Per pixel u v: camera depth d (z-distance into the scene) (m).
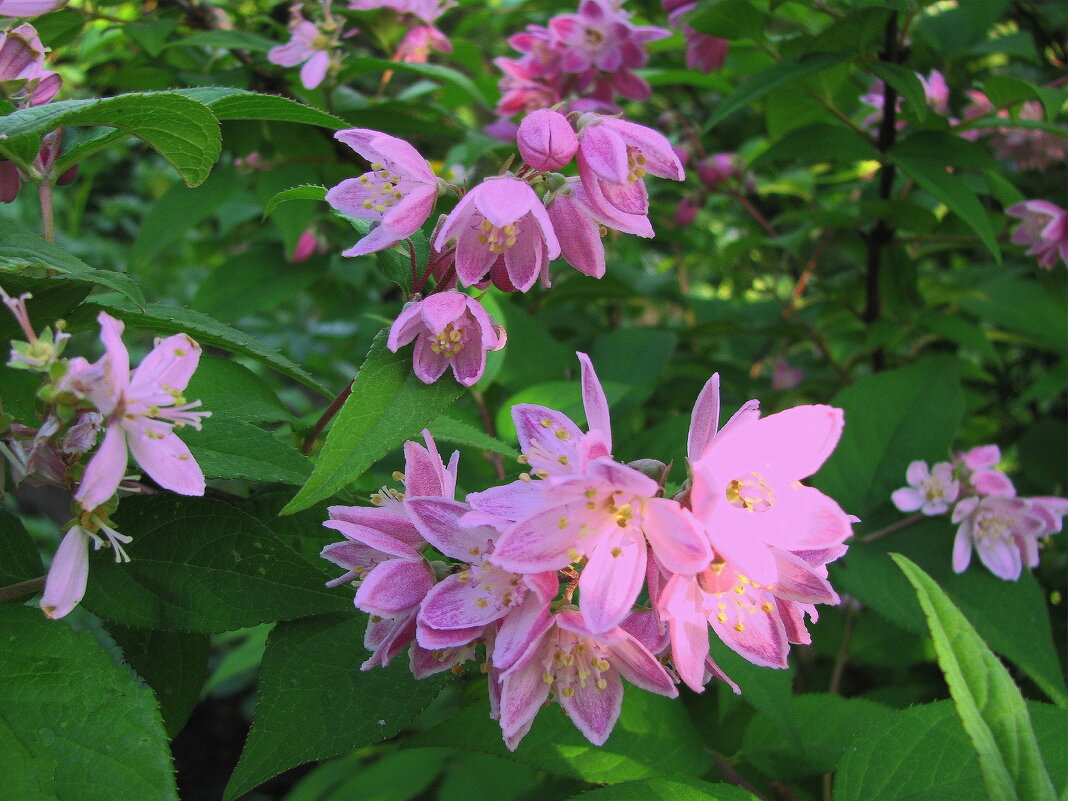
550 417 0.15
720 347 0.48
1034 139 0.34
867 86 0.31
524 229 0.15
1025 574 0.24
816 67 0.26
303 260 0.33
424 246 0.17
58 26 0.28
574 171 0.18
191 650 0.18
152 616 0.15
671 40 0.34
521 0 0.40
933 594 0.12
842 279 0.38
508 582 0.13
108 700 0.13
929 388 0.26
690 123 0.38
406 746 0.17
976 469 0.25
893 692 0.29
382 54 0.38
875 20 0.25
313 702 0.15
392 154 0.15
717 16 0.27
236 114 0.17
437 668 0.14
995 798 0.11
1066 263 0.29
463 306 0.15
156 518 0.16
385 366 0.15
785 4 0.31
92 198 0.79
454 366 0.15
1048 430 0.38
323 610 0.15
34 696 0.13
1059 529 0.24
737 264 0.39
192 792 0.46
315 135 0.30
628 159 0.15
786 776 0.20
